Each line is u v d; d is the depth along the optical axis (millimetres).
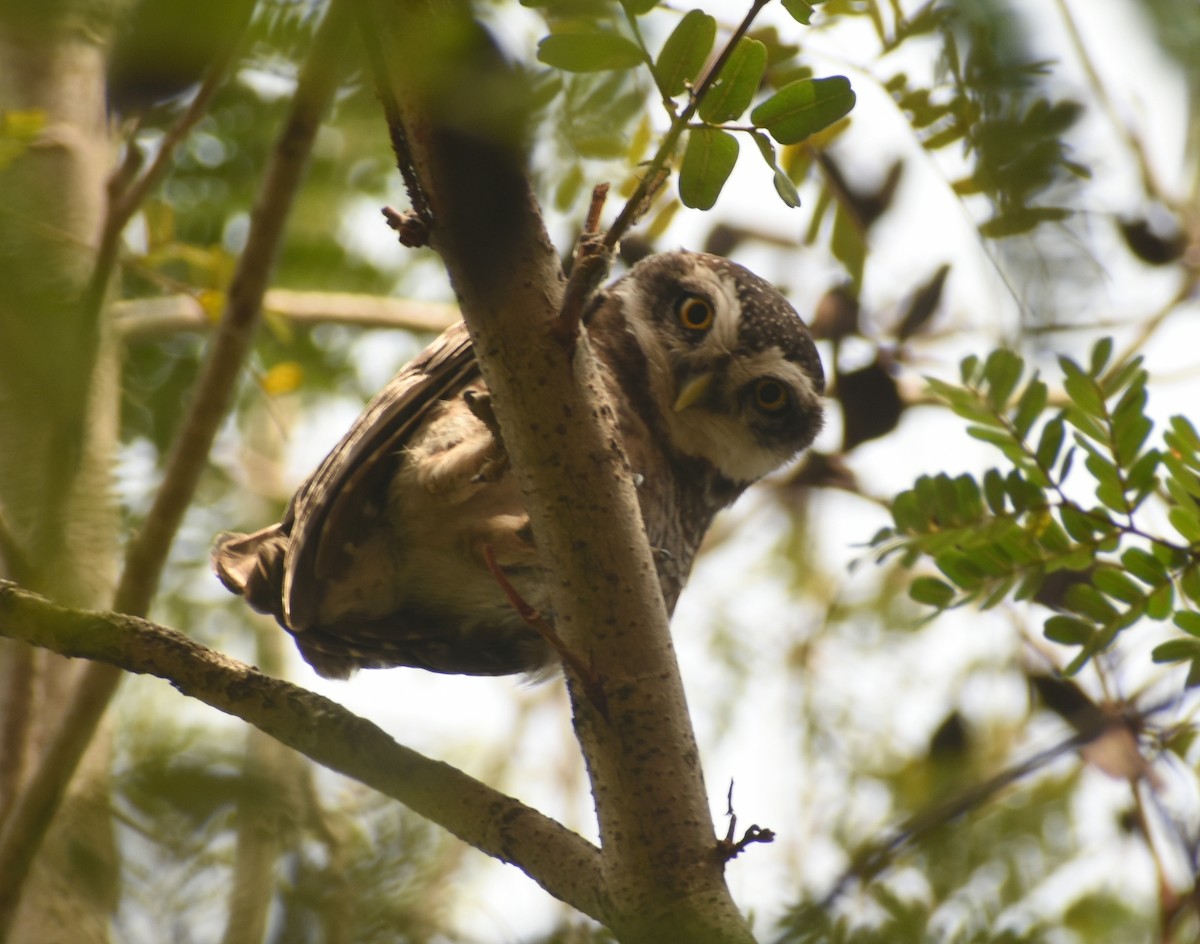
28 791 7488
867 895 6621
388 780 6645
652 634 5910
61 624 6680
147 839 4094
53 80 8555
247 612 11930
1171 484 6617
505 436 5680
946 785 9102
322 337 12320
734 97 4418
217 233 11117
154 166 7805
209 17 2369
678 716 5977
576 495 5684
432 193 4207
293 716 6715
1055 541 6988
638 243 9805
